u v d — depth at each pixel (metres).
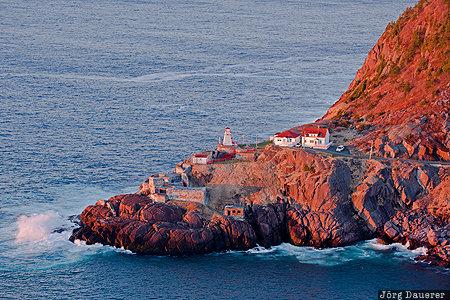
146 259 165.75
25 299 149.38
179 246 167.12
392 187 178.12
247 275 158.12
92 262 164.50
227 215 174.38
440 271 158.12
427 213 173.75
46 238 176.12
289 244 173.38
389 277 156.38
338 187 177.62
